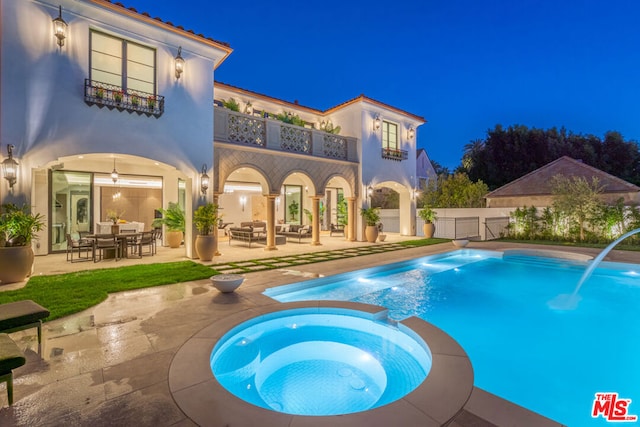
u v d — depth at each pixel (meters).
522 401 3.59
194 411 2.64
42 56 7.89
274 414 2.61
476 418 2.54
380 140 16.42
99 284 6.79
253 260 10.00
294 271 8.38
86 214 12.34
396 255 11.11
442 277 9.27
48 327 4.53
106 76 8.98
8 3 7.49
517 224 16.94
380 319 5.09
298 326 5.31
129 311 5.21
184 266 8.90
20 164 7.58
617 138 33.12
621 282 8.77
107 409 2.68
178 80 10.07
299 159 13.41
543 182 20.78
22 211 7.32
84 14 8.45
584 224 14.89
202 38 10.23
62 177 11.76
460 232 17.83
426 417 2.55
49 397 2.86
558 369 4.31
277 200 19.67
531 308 6.71
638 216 13.49
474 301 7.16
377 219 15.30
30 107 7.72
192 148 10.32
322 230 21.44
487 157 35.00
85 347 3.90
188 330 4.44
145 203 15.79
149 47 9.66
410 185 18.12
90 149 8.52
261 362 4.21
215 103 14.30
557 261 10.94
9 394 2.74
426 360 3.99
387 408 2.67
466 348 4.96
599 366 4.39
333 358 4.38
